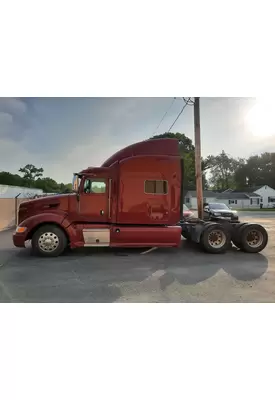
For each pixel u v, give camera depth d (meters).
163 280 4.95
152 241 6.84
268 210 40.31
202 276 5.21
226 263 6.21
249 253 7.30
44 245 6.57
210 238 7.24
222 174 88.88
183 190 7.04
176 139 7.21
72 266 5.79
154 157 6.88
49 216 6.55
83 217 6.86
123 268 5.69
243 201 54.31
